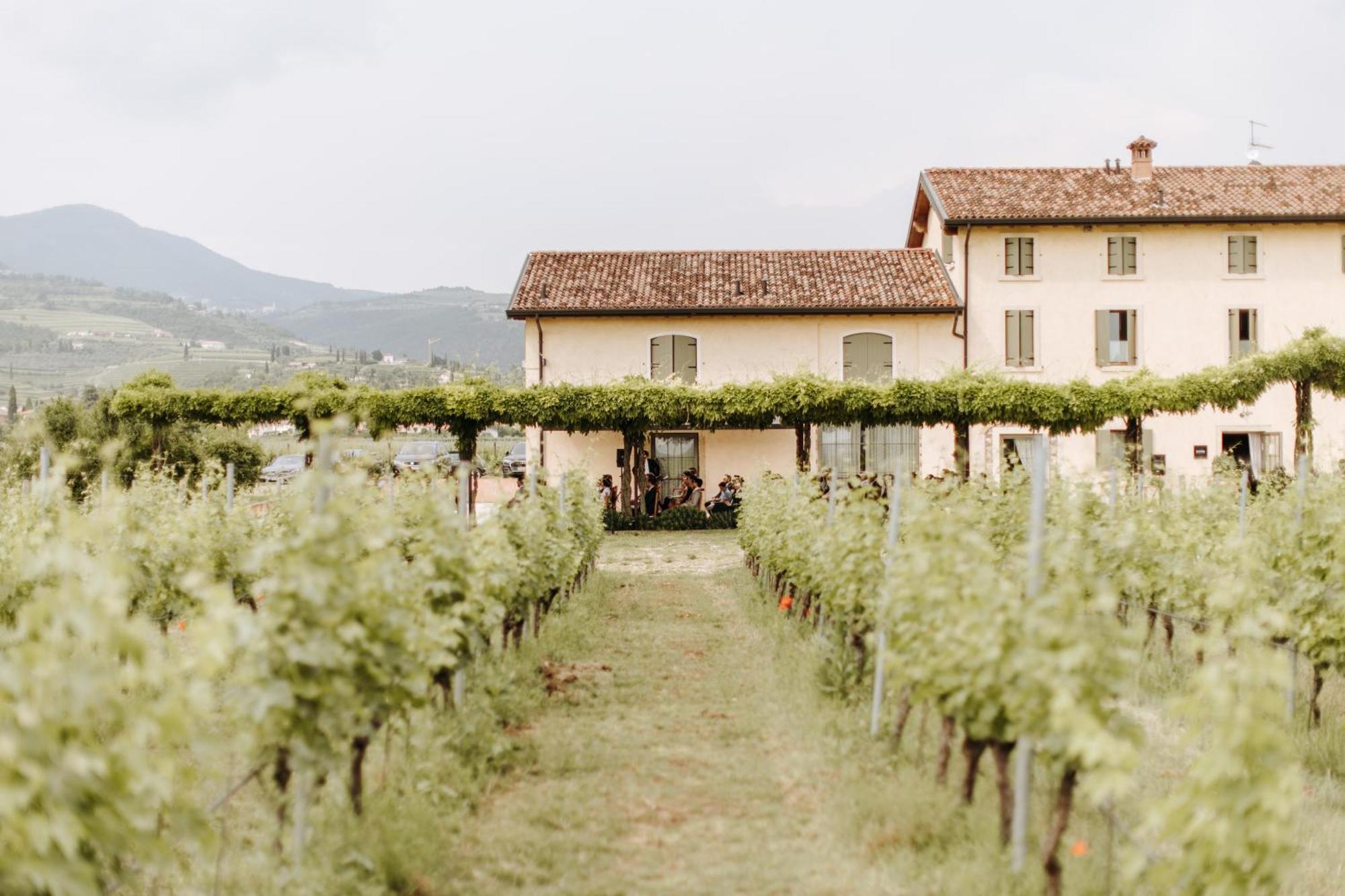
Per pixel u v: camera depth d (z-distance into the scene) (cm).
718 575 1906
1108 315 3366
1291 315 3366
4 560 903
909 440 3306
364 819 576
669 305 3262
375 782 678
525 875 573
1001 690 537
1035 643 505
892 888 552
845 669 925
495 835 626
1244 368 2825
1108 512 1284
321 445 527
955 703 562
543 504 1303
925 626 623
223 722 664
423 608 671
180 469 2983
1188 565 1063
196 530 1140
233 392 2781
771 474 1984
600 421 2850
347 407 2739
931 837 603
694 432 3306
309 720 492
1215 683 443
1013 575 735
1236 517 1395
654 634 1290
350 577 508
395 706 565
